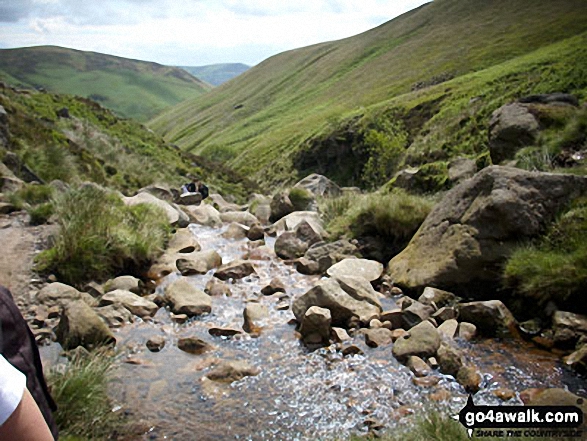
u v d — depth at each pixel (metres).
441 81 89.88
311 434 4.36
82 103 50.38
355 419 4.56
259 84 183.50
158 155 44.72
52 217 10.52
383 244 9.41
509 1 124.94
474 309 6.26
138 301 7.12
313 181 18.61
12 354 1.82
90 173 22.75
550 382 4.96
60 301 6.95
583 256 6.08
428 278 7.36
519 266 6.47
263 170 89.88
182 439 4.28
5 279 7.50
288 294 7.83
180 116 194.88
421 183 14.45
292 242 10.08
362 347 5.95
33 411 1.33
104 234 8.81
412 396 4.88
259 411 4.71
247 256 10.10
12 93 36.44
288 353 5.88
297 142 90.75
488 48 95.19
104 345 5.85
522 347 5.73
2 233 9.58
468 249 7.11
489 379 5.07
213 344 6.12
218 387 5.11
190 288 7.53
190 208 14.48
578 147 10.20
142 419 4.53
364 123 72.06
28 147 19.67
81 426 4.20
